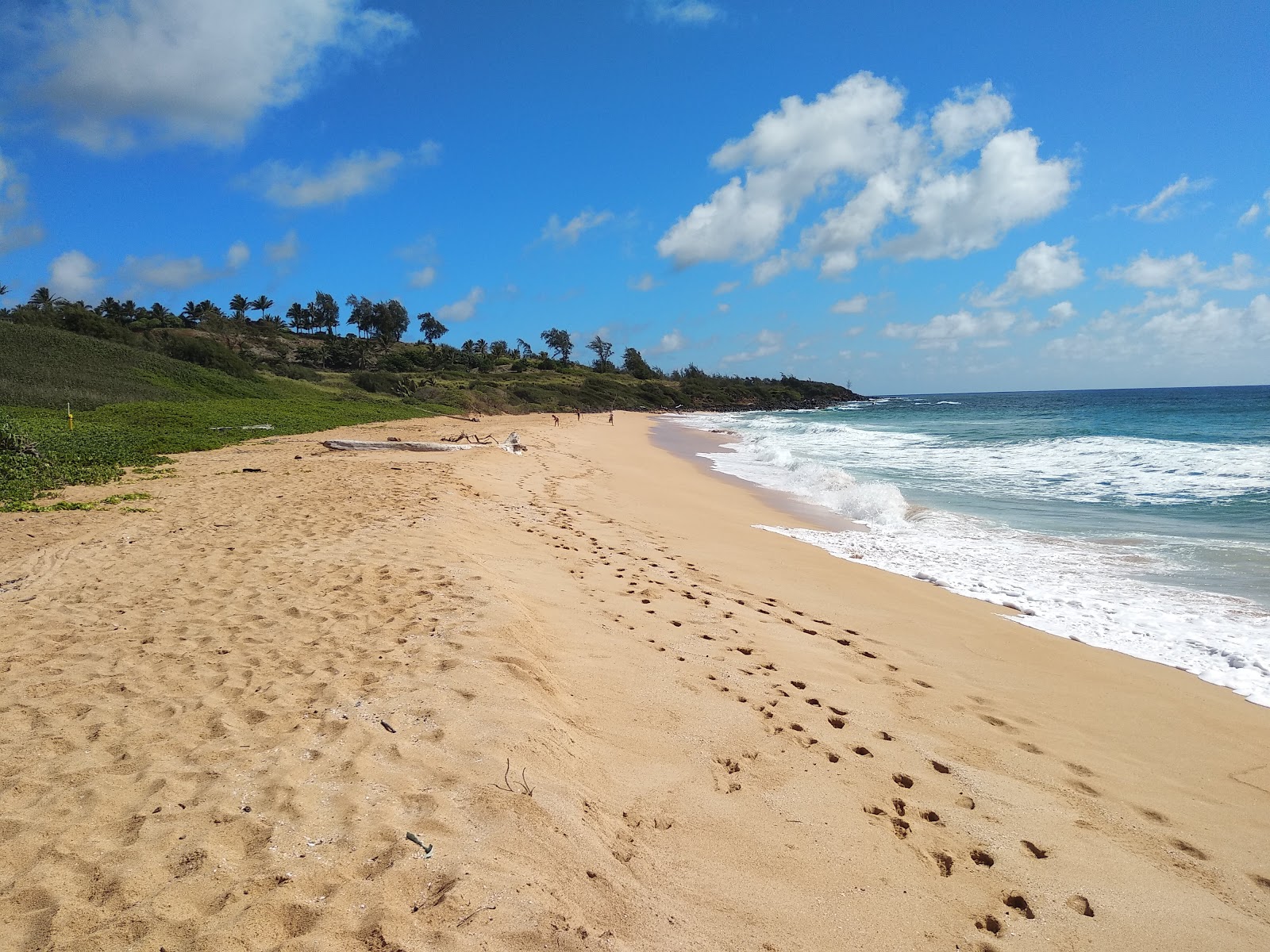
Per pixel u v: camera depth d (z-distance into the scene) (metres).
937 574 8.59
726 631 6.00
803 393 123.38
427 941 2.20
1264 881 3.29
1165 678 5.59
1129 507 12.26
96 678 4.27
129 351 41.75
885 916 2.84
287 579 6.31
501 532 8.76
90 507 10.33
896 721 4.65
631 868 2.86
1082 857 3.38
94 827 2.75
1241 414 35.69
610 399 85.75
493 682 4.11
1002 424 35.00
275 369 60.78
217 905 2.31
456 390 65.44
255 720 3.71
